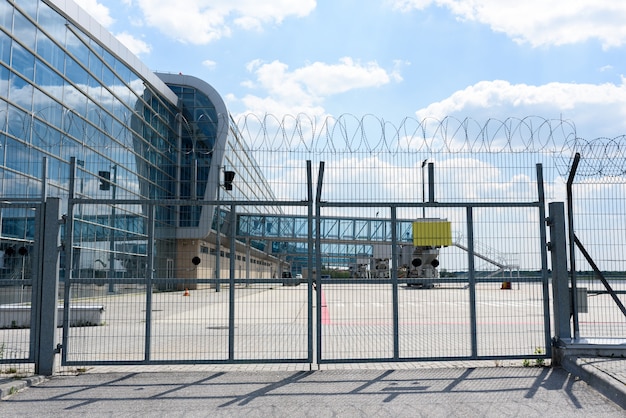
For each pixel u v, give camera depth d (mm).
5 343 11188
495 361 9180
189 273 10086
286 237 16234
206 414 6141
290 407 6402
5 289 13414
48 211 8398
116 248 25375
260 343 11438
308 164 8758
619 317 16688
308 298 8570
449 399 6723
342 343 11445
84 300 14867
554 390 7113
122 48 31688
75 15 26109
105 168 27594
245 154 9164
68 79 25703
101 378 7984
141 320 15648
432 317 18219
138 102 34094
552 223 8883
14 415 6148
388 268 9875
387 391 7145
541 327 15102
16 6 21438
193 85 40969
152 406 6477
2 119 20141
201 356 9688
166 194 35719
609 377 6996
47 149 23000
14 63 21172
